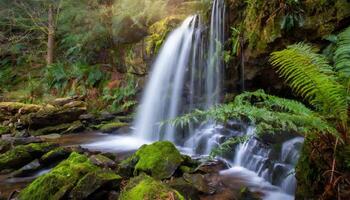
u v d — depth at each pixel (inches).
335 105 109.9
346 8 198.8
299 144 185.0
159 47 388.8
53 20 588.7
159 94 375.6
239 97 135.8
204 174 187.5
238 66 284.5
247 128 234.7
